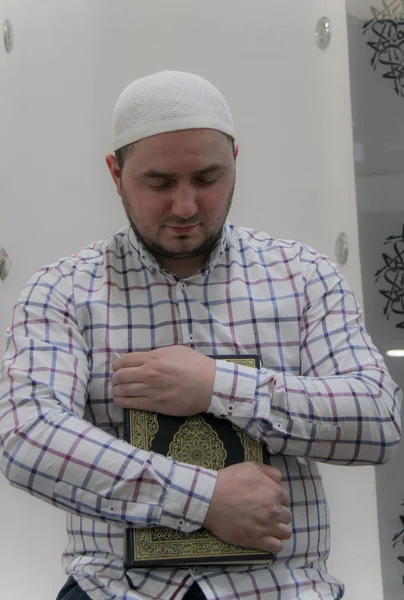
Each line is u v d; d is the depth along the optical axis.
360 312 1.45
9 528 2.31
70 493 1.19
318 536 1.34
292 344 1.40
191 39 2.46
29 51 2.47
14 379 1.29
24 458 1.20
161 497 1.18
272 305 1.42
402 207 2.27
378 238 2.28
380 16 2.33
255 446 1.28
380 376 1.33
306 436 1.26
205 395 1.25
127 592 1.22
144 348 1.37
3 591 2.27
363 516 2.25
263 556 1.22
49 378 1.28
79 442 1.20
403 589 2.15
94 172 2.43
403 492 2.18
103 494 1.18
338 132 2.37
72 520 1.38
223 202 1.33
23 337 1.34
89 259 1.47
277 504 1.21
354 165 2.31
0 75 2.45
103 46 2.46
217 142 1.29
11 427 1.24
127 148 1.32
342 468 2.28
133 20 2.47
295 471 1.34
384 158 2.29
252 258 1.48
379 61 2.32
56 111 2.45
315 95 2.41
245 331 1.40
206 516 1.19
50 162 2.44
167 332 1.39
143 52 2.46
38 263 2.40
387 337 2.24
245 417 1.26
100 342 1.37
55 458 1.19
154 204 1.31
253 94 2.43
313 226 2.37
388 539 2.17
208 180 1.31
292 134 2.41
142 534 1.21
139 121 1.29
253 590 1.24
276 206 2.40
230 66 2.44
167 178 1.29
